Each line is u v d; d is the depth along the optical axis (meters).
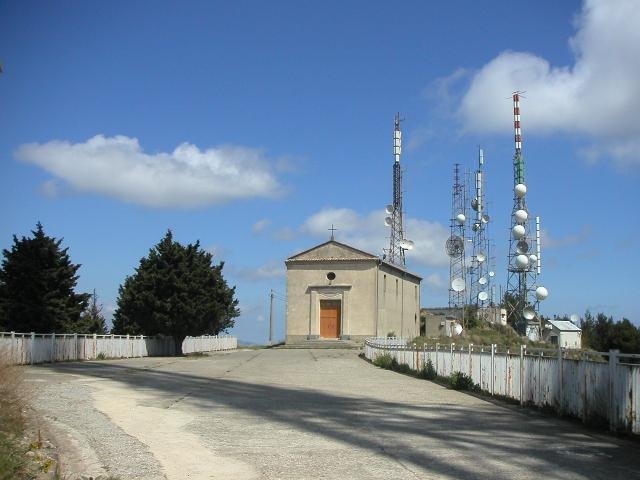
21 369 11.09
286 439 10.20
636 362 11.04
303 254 58.25
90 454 8.80
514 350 15.37
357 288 56.66
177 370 25.11
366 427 11.48
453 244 64.19
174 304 39.72
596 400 11.46
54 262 38.84
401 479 7.68
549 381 13.40
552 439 10.41
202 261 42.50
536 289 55.78
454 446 9.75
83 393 15.48
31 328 36.81
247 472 7.99
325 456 8.94
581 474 8.02
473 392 17.80
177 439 10.05
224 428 11.19
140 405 13.85
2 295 37.12
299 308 57.28
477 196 66.75
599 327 46.56
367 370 26.55
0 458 6.83
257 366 28.36
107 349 34.75
